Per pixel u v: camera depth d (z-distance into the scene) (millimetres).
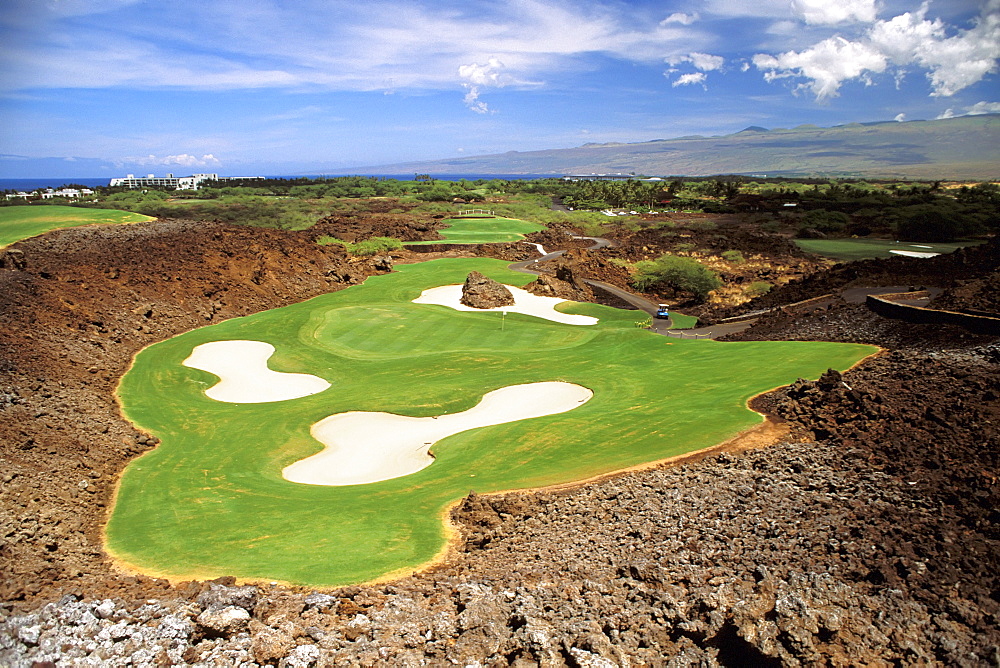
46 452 28984
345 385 44469
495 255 110188
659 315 73312
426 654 15312
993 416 27406
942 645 15898
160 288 60125
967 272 57344
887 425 29172
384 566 20703
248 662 14492
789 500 24156
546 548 21516
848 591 17672
